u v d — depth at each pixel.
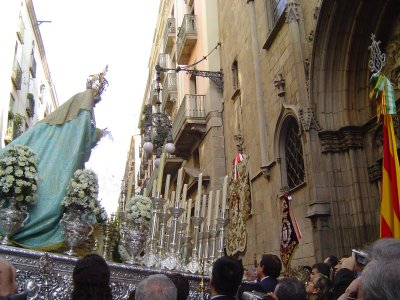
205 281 5.31
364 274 1.57
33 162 5.23
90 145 6.45
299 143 11.68
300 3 11.79
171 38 27.45
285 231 8.40
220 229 6.10
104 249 5.76
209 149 19.09
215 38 20.56
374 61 6.80
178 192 5.82
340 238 9.58
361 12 9.70
